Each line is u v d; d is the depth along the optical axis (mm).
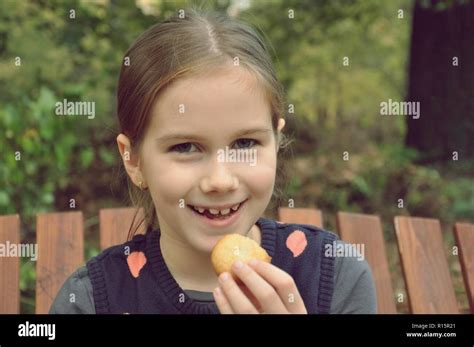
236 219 1360
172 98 1309
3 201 2980
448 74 4984
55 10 4582
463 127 4898
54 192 4328
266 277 1271
